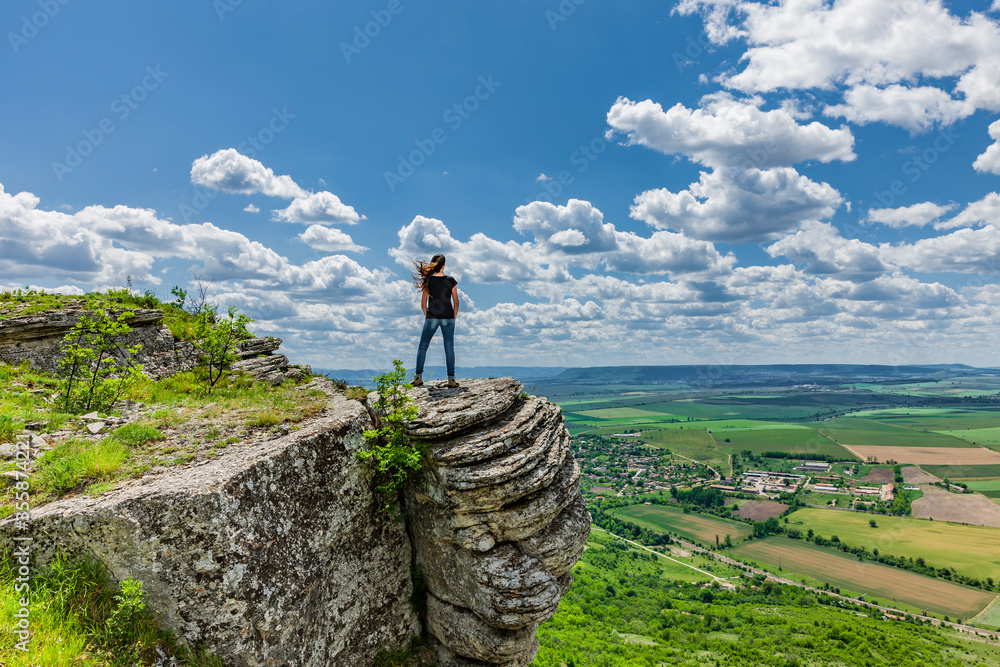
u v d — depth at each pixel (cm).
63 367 1159
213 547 648
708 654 6062
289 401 1059
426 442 884
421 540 955
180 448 796
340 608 824
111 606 593
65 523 593
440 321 1121
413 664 934
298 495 782
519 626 855
